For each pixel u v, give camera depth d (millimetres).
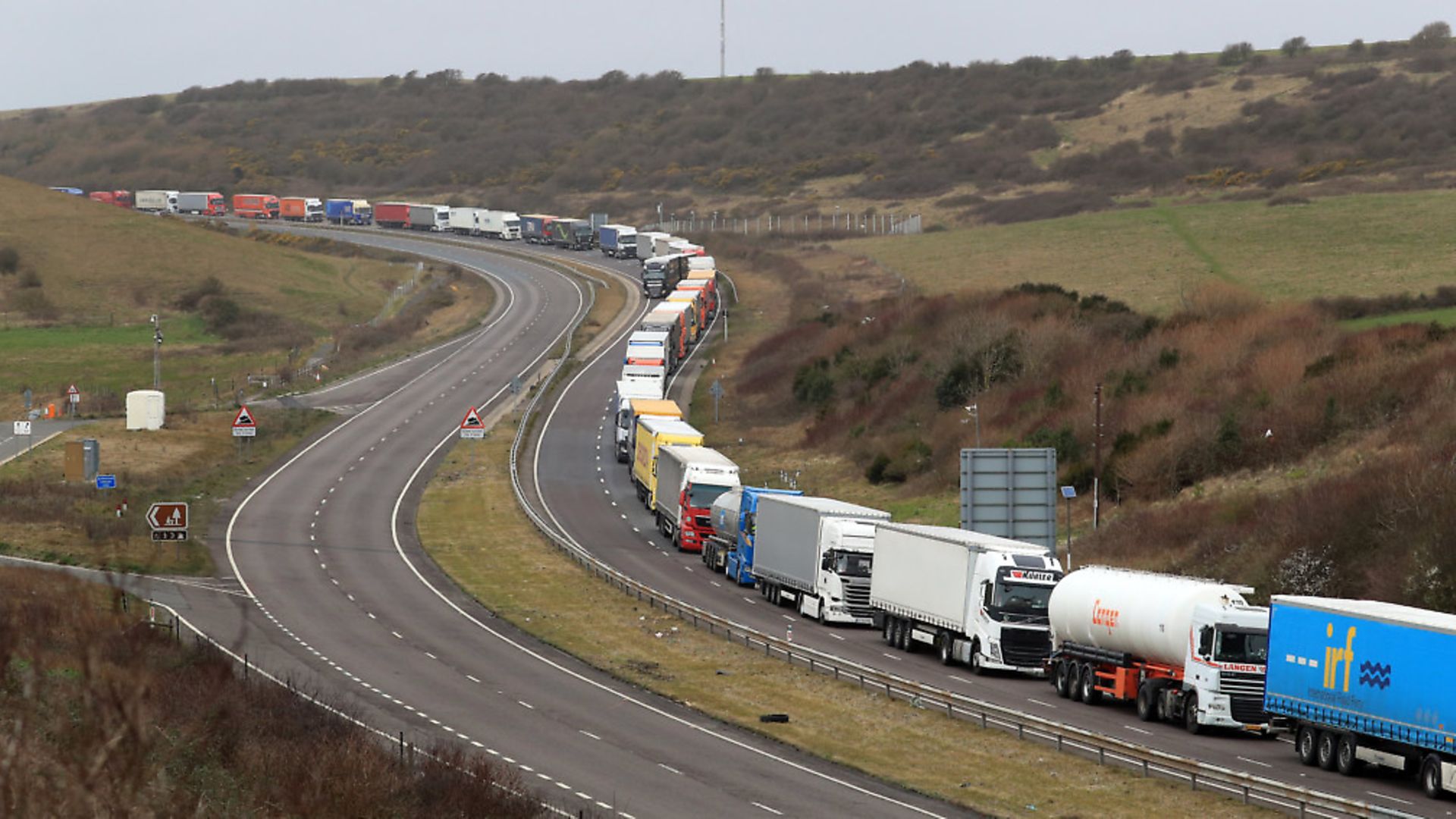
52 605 105688
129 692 76125
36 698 80250
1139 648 184500
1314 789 146125
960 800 142375
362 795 125188
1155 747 165500
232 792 120812
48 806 75000
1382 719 149375
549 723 172875
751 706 184500
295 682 181125
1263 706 172875
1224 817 134625
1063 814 137125
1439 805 140750
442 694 185750
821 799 142750
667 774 151375
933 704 183625
